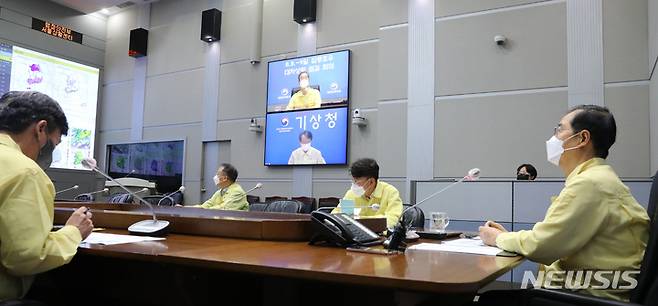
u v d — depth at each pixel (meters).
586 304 1.10
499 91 5.08
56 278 1.79
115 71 8.66
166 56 8.02
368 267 1.05
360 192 2.82
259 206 3.91
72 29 8.33
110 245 1.39
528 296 1.22
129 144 8.27
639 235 1.35
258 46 6.95
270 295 1.24
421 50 5.53
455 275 0.96
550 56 4.86
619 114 4.51
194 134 7.52
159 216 1.86
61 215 2.03
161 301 1.54
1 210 1.12
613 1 4.62
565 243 1.31
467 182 3.90
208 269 1.19
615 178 1.39
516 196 3.66
